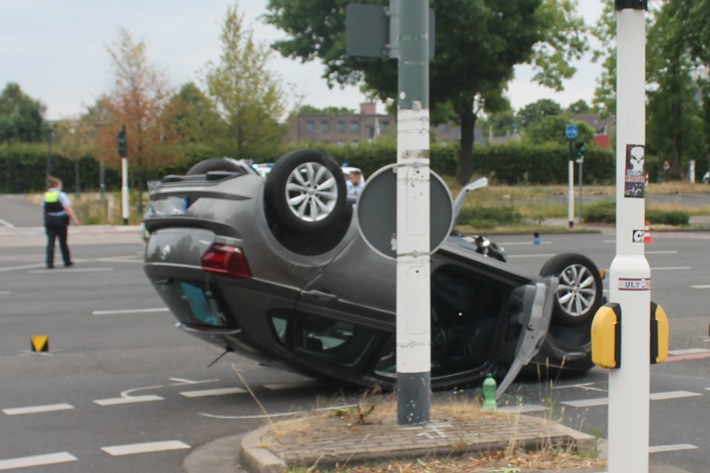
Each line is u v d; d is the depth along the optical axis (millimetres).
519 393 9188
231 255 8117
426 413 6938
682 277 19000
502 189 52531
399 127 6914
